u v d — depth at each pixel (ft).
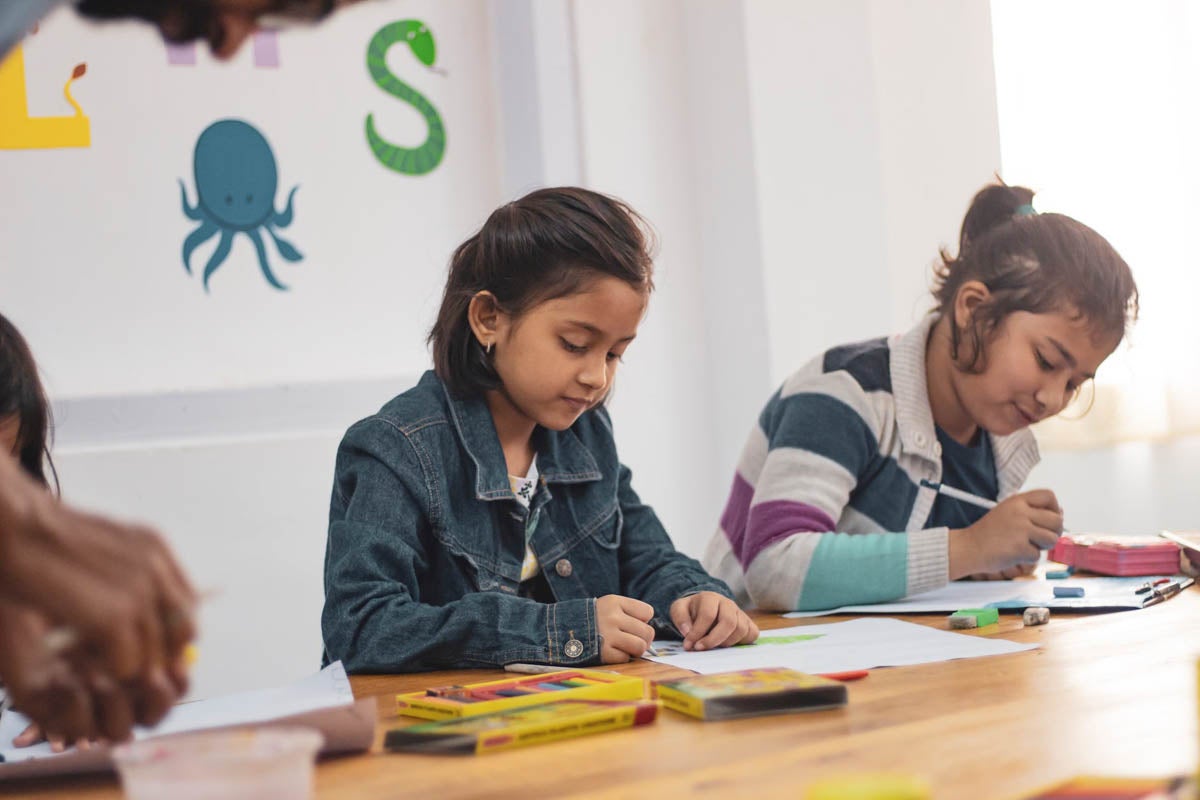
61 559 1.70
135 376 7.34
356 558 3.92
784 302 8.50
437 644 3.65
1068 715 2.49
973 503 5.54
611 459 4.78
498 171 8.45
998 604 4.22
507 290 4.32
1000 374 5.20
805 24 8.59
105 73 7.29
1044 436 9.50
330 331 7.89
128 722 1.98
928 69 9.20
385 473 4.17
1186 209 9.37
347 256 7.95
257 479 7.36
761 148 8.43
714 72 8.61
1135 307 5.31
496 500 4.35
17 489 1.70
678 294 8.77
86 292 7.26
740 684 2.71
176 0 1.71
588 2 8.39
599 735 2.47
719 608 3.83
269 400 7.50
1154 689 2.74
